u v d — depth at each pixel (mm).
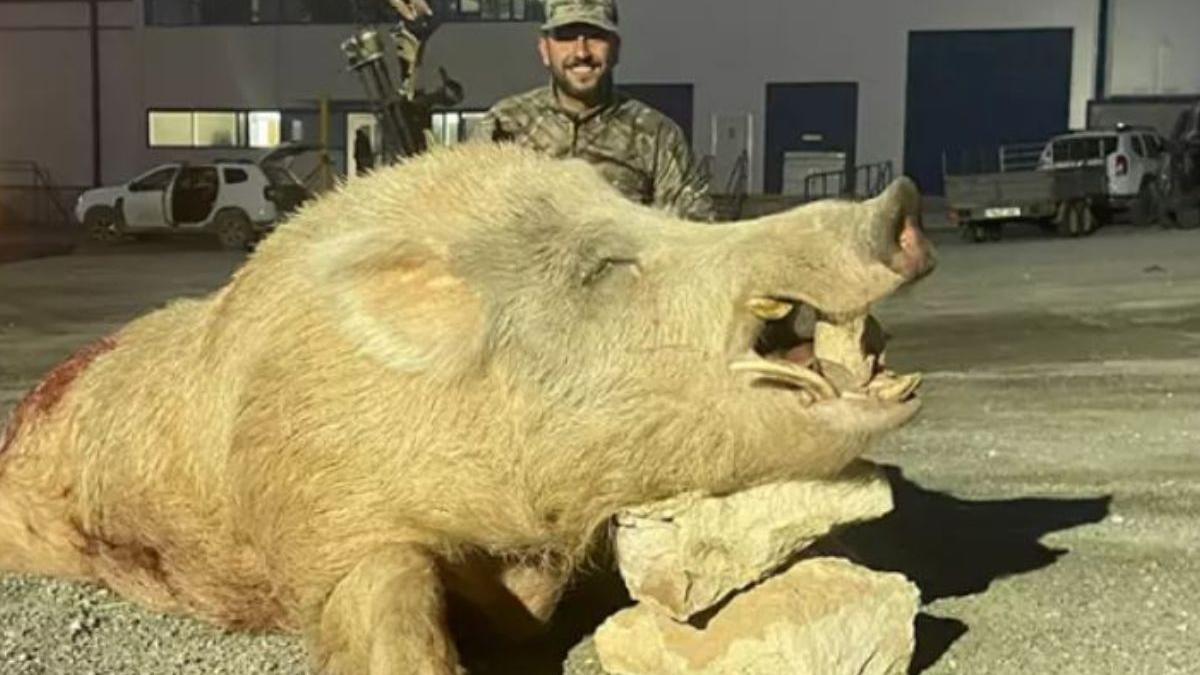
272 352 4109
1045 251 23891
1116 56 39188
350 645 3986
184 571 4715
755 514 3865
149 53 41219
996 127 39625
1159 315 14781
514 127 5914
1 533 5230
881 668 4023
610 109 5969
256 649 4605
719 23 40281
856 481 3926
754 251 3561
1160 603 5008
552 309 3803
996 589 5184
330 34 39938
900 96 39844
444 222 3988
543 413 3811
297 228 4363
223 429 4320
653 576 3934
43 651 4496
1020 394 10047
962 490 6934
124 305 17203
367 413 3943
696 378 3672
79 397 5090
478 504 3943
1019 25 39281
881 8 39688
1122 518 6320
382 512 4004
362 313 3883
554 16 5809
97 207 30266
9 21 41906
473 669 4395
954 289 17891
